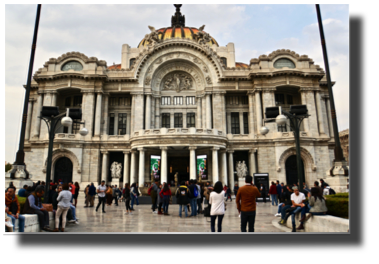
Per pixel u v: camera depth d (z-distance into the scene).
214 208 11.80
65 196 13.91
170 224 16.55
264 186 35.31
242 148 49.47
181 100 55.84
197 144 40.41
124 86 52.69
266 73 51.19
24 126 25.44
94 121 50.72
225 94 54.88
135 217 20.02
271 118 19.23
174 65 55.69
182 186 20.23
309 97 51.44
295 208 14.46
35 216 13.01
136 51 63.84
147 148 43.00
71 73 49.94
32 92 57.50
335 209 13.50
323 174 47.53
